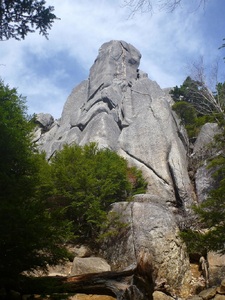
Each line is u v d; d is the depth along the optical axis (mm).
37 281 7426
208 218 12555
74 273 13609
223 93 29062
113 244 15891
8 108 13875
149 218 16016
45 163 18547
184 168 23422
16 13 6188
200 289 14031
